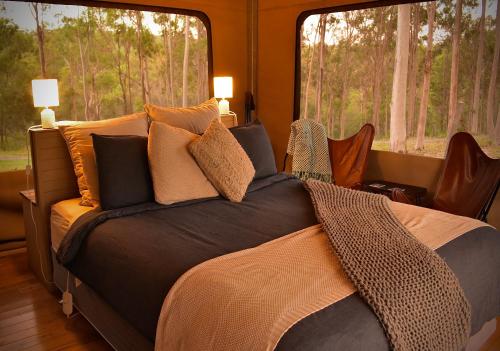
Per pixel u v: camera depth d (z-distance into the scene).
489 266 2.06
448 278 1.74
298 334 1.33
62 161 2.89
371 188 3.73
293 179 3.37
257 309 1.43
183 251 1.92
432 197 3.76
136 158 2.63
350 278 1.63
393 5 3.81
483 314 2.02
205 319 1.49
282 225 2.28
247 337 1.36
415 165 3.86
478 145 3.36
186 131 2.85
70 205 2.73
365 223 2.15
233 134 3.20
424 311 1.60
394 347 1.46
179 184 2.66
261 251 1.89
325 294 1.54
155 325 1.71
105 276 2.08
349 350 1.35
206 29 4.62
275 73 4.95
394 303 1.53
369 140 3.96
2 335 2.44
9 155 3.51
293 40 4.68
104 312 2.23
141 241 2.07
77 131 2.79
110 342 2.22
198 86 4.67
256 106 5.23
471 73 3.44
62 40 3.65
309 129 4.09
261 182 3.16
